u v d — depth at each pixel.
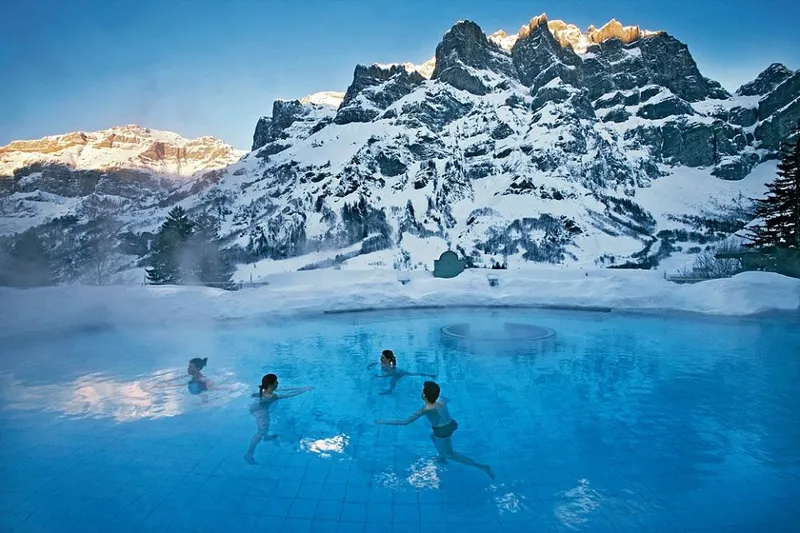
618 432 6.90
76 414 7.85
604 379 9.75
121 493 5.14
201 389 9.14
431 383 6.53
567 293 19.97
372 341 13.91
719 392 8.83
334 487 5.29
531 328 15.63
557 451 6.24
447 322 17.06
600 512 4.68
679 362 11.14
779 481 5.30
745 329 14.98
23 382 9.85
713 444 6.43
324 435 6.93
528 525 4.48
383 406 8.29
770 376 9.85
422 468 5.78
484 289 20.83
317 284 21.53
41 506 4.86
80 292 16.41
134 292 17.08
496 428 7.11
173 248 47.56
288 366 11.12
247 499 5.01
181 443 6.61
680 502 4.86
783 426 7.09
